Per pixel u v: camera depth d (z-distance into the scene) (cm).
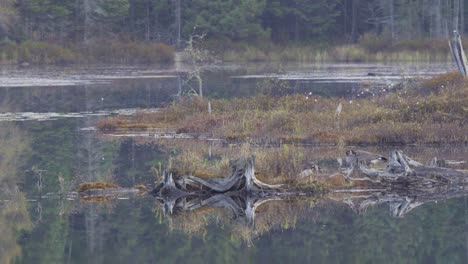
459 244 4178
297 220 4744
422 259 3916
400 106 8400
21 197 5447
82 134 8550
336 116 8094
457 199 5250
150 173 6172
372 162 6038
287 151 5816
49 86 14962
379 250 4056
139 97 12756
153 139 8081
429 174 5597
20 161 6875
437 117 7894
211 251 4091
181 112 9412
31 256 4028
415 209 4981
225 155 6581
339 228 4547
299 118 8175
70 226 4659
